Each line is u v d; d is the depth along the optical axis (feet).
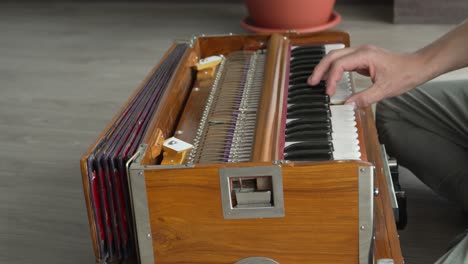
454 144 5.76
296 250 3.53
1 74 11.10
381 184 4.18
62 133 8.79
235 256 3.60
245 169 3.37
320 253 3.52
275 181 3.37
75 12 14.47
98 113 9.35
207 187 3.43
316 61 5.19
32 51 12.16
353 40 11.55
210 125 4.40
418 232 6.13
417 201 6.63
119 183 3.75
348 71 4.70
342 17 12.92
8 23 13.96
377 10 13.21
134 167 3.45
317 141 3.98
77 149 8.33
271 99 4.36
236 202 3.56
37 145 8.48
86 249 6.34
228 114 4.51
